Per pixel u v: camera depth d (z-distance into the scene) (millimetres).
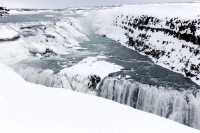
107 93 34312
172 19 48812
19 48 43469
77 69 37938
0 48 41188
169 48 45125
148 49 49281
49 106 9461
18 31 49281
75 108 9492
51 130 7383
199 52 39500
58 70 38219
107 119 8688
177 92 31531
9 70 15836
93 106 9898
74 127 7754
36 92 11289
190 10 49688
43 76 37594
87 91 35031
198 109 29750
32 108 9094
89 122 8258
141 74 37375
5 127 7238
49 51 46844
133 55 48562
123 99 33438
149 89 32281
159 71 39375
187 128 8828
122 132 7762
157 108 31312
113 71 37781
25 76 38719
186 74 38062
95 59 44062
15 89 11430
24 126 7445
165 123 8984
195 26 42969
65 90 12305
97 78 35469
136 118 9102
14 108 8891
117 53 49469
